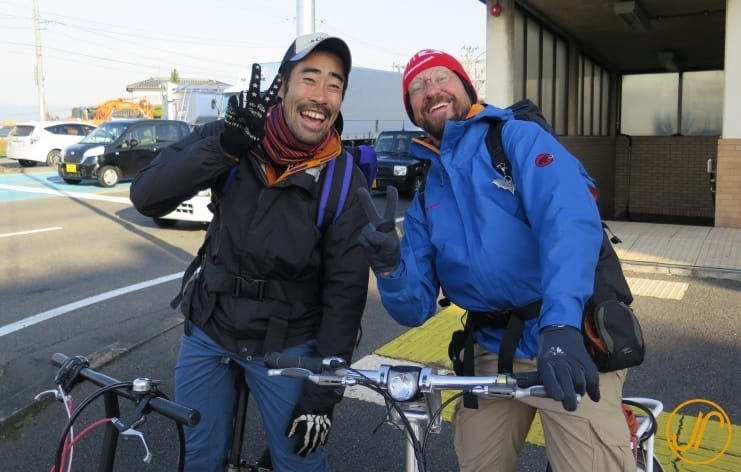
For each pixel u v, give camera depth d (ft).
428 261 7.27
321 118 7.14
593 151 50.90
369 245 5.61
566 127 47.06
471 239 6.78
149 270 25.88
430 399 6.34
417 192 7.69
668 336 17.11
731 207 31.83
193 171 6.93
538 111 7.37
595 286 6.50
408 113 7.73
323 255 7.62
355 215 7.51
